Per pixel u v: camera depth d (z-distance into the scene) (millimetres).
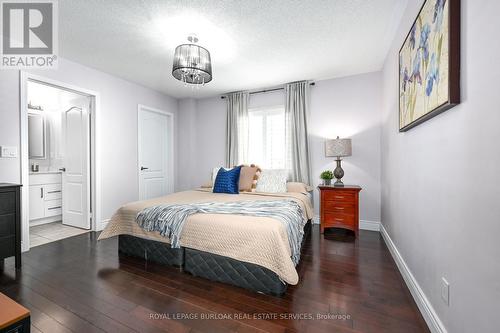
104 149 3264
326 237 2918
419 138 1553
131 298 1583
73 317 1386
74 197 3365
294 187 3232
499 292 776
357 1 1840
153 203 2385
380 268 2035
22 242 2406
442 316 1180
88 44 2471
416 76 1521
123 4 1853
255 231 1637
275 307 1481
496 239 791
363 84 3283
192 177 4523
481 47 872
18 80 2400
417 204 1586
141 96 3812
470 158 947
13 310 796
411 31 1632
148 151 4035
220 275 1791
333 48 2574
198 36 2318
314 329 1280
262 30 2219
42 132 3963
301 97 3531
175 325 1316
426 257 1409
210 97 4430
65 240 2785
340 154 3002
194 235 1862
